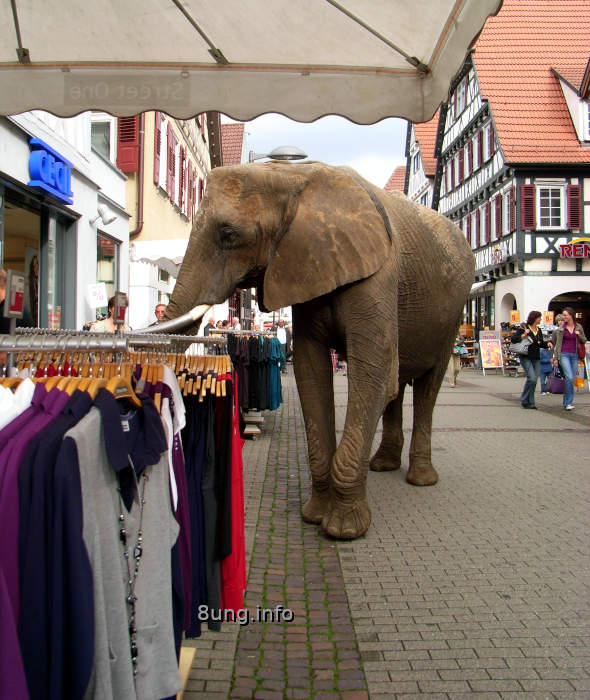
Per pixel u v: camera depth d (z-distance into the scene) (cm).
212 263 421
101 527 188
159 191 1809
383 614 351
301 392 500
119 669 190
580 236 2573
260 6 325
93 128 1588
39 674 163
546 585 388
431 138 4184
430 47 349
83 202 1102
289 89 373
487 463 729
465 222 3334
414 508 546
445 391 1628
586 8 3162
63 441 170
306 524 506
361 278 430
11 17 337
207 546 283
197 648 313
